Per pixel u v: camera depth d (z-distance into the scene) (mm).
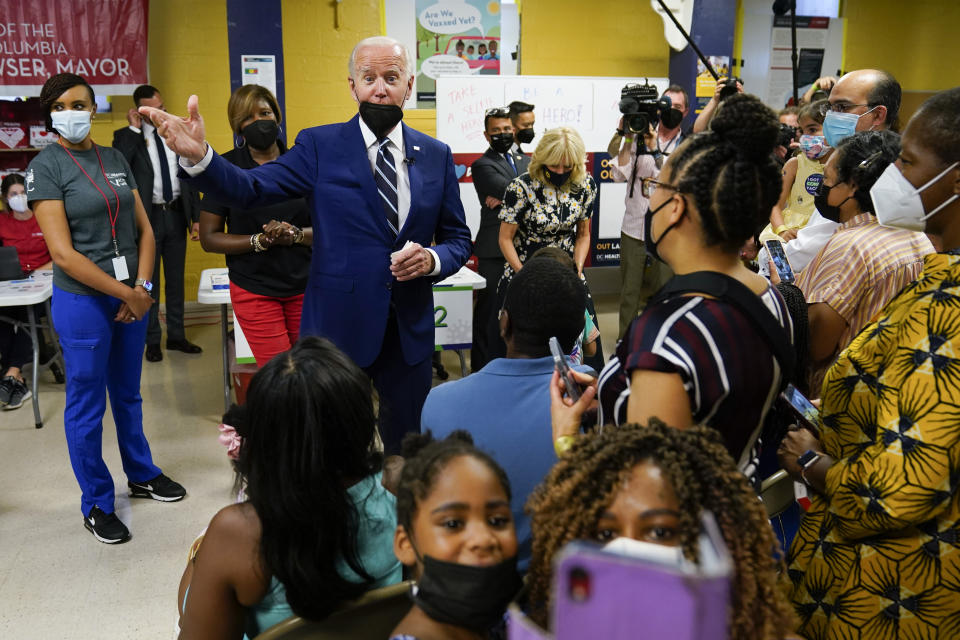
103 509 2842
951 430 989
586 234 4137
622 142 5027
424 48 6199
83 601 2461
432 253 2279
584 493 712
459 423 1322
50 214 2537
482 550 780
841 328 1643
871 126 2418
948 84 7496
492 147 4199
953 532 1063
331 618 1095
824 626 1207
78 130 2557
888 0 7141
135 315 2727
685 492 688
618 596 399
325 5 5996
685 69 6398
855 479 1099
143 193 4797
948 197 1113
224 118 6039
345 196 2234
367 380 1168
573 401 1154
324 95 6152
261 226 3291
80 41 5418
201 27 5859
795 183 3498
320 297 2277
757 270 2219
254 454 1101
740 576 671
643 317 1025
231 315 6016
